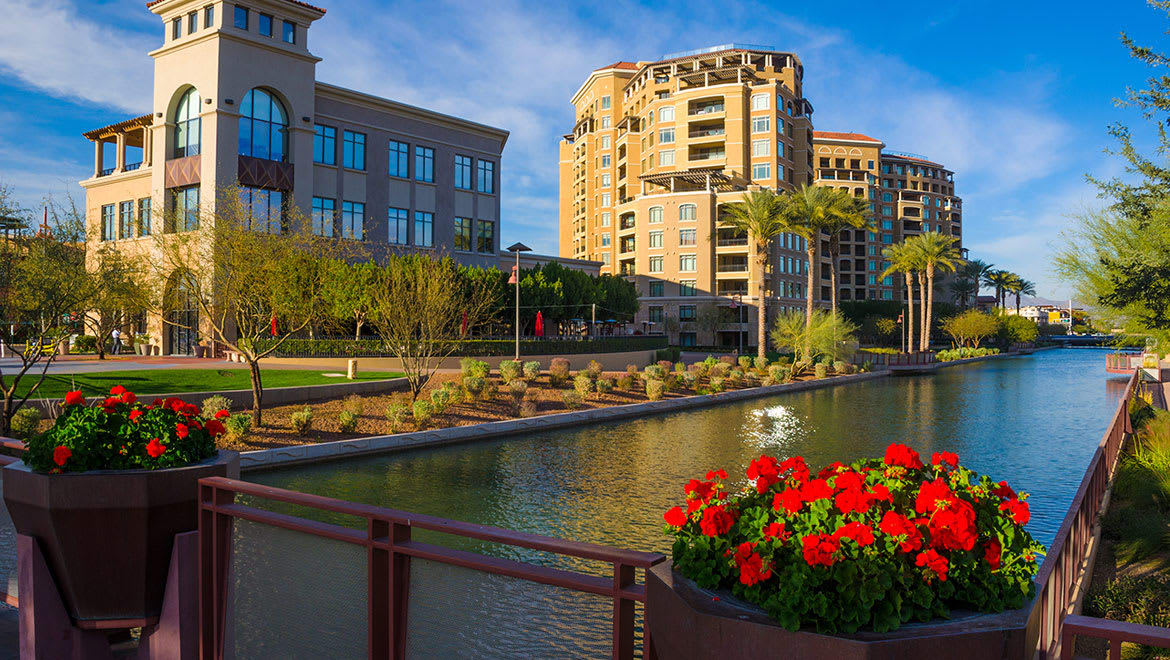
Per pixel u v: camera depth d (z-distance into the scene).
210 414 20.12
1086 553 9.52
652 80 95.12
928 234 83.75
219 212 28.20
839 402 38.53
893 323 98.75
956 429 27.91
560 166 122.75
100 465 4.60
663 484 17.47
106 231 46.66
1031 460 21.47
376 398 27.95
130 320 39.31
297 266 23.84
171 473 4.54
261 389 23.73
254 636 4.33
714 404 37.12
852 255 133.00
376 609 3.74
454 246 53.72
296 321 25.77
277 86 42.31
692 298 84.25
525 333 52.59
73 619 4.65
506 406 28.98
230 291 22.38
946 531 2.64
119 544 4.47
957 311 114.44
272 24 42.59
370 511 3.74
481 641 3.42
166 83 41.81
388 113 49.59
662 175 84.69
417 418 24.25
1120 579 8.82
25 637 4.64
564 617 3.25
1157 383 43.31
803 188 61.38
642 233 87.44
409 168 51.03
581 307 57.59
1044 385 51.00
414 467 19.44
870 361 63.59
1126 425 20.33
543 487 17.12
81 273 19.45
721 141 88.81
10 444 5.49
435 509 15.01
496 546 12.34
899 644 2.40
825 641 2.43
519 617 3.34
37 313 18.78
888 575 2.50
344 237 39.72
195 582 4.65
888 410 34.50
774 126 87.81
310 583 4.07
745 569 2.65
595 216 107.31
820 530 2.79
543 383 35.12
